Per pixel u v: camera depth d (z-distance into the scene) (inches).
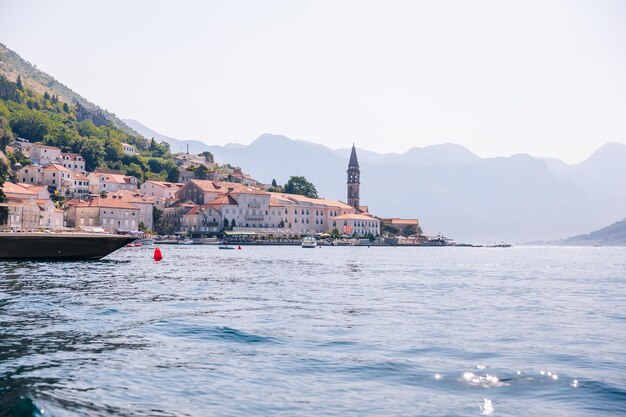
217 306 1584.6
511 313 1561.3
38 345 984.9
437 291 2239.2
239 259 4815.5
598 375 832.9
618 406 692.1
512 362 914.1
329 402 698.8
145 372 815.7
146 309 1482.5
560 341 1115.3
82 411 643.5
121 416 632.4
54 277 2348.7
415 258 6476.4
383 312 1521.9
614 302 1914.4
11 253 3159.5
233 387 753.6
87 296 1737.2
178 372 820.6
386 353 971.9
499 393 743.1
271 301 1734.7
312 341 1071.6
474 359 933.8
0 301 1569.9
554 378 814.5
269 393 731.4
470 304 1779.0
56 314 1352.1
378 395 729.6
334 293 2041.1
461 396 728.3
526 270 4343.0
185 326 1215.6
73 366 837.2
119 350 958.4
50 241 3223.4
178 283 2313.0
